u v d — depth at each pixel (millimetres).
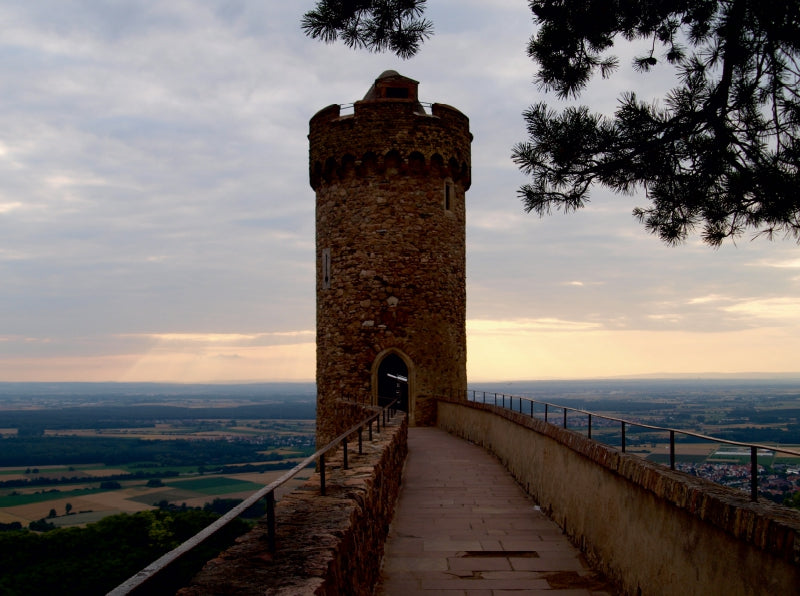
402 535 10219
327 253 25859
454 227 25953
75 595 11078
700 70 8133
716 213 8391
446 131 25391
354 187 25219
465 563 8812
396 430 13969
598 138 8195
